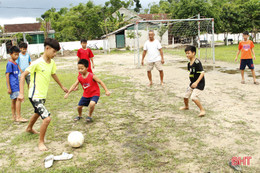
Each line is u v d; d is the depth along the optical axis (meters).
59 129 4.31
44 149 3.47
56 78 3.88
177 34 28.70
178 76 9.42
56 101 6.21
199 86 4.59
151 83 7.92
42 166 3.03
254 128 3.98
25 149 3.54
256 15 30.17
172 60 15.91
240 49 7.50
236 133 3.82
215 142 3.54
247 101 5.56
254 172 2.75
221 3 31.98
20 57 5.86
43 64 3.50
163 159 3.11
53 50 3.49
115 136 3.89
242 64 7.45
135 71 11.36
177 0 33.22
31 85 3.50
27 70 3.40
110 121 4.62
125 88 7.51
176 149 3.38
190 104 5.55
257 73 9.39
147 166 2.96
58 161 3.13
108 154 3.30
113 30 39.47
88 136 3.93
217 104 5.42
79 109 4.66
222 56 16.33
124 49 34.38
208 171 2.80
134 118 4.74
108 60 18.44
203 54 18.33
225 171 2.80
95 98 4.51
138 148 3.46
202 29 25.25
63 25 41.25
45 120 3.46
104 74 10.58
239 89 6.77
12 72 4.74
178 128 4.12
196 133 3.88
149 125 4.33
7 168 3.00
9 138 4.00
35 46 32.47
